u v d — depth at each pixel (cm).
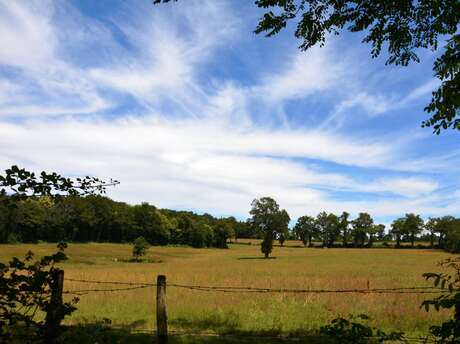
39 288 450
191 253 12338
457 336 409
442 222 15338
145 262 8238
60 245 471
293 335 1043
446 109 687
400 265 6297
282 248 15762
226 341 959
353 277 3422
